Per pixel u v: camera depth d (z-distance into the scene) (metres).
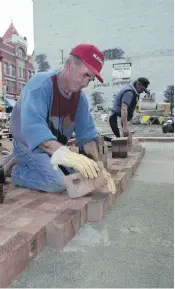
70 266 1.52
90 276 1.44
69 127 2.51
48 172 2.44
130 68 13.32
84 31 13.21
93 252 1.66
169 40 12.86
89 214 2.10
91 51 2.03
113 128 5.36
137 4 12.79
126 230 1.94
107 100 13.57
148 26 12.88
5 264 1.34
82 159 1.79
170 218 2.14
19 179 2.68
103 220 2.12
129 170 3.32
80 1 12.99
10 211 2.00
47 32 13.41
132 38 13.10
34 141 1.94
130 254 1.64
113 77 13.48
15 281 1.40
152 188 2.93
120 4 12.90
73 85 2.17
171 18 12.60
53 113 2.32
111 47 13.31
